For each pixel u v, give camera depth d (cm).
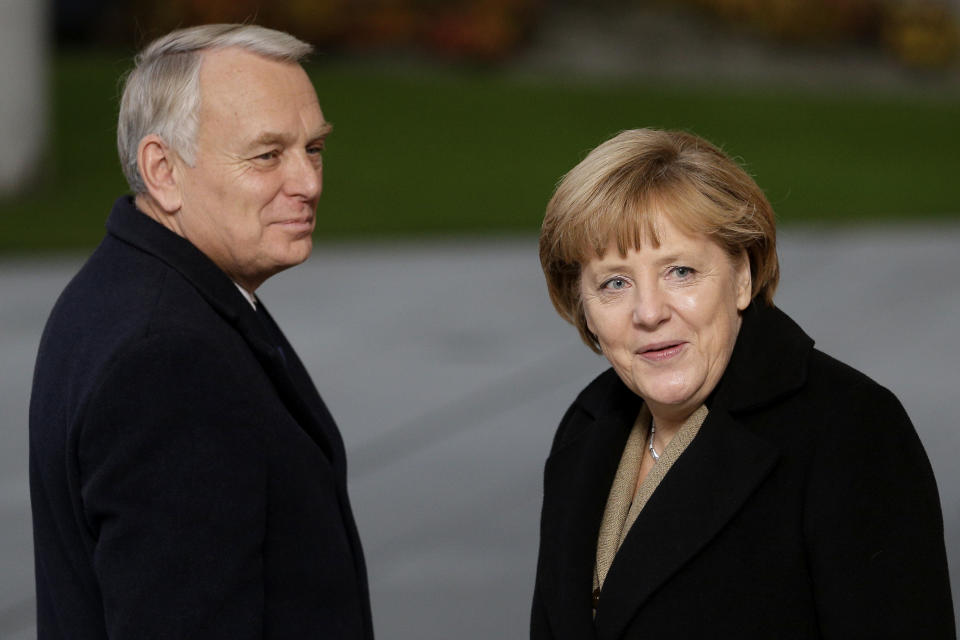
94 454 616
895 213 4169
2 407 2083
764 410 622
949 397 2055
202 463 620
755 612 608
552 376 2269
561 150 5094
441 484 1720
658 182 613
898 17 7275
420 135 5231
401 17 6725
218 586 612
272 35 707
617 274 632
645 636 625
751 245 634
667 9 7275
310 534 671
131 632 603
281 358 703
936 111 6412
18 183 4109
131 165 704
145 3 6556
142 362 620
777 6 7181
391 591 1382
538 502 1642
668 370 629
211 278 684
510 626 1294
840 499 591
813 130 5744
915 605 580
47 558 687
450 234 3769
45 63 4184
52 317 687
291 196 701
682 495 623
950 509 1532
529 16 7000
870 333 2553
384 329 2652
